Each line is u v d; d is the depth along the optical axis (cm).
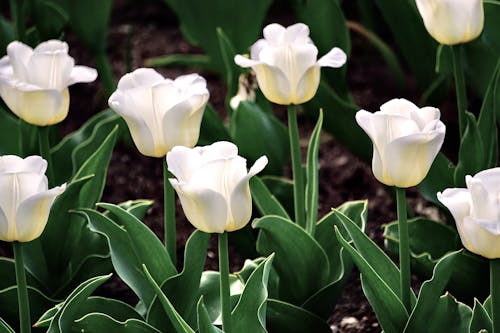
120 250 192
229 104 228
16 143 218
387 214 233
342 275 195
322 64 191
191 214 175
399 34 234
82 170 202
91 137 214
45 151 201
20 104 193
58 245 203
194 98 183
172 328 190
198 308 178
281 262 196
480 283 202
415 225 209
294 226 193
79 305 183
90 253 206
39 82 194
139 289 192
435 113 178
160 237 232
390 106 180
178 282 189
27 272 203
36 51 195
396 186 181
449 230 209
